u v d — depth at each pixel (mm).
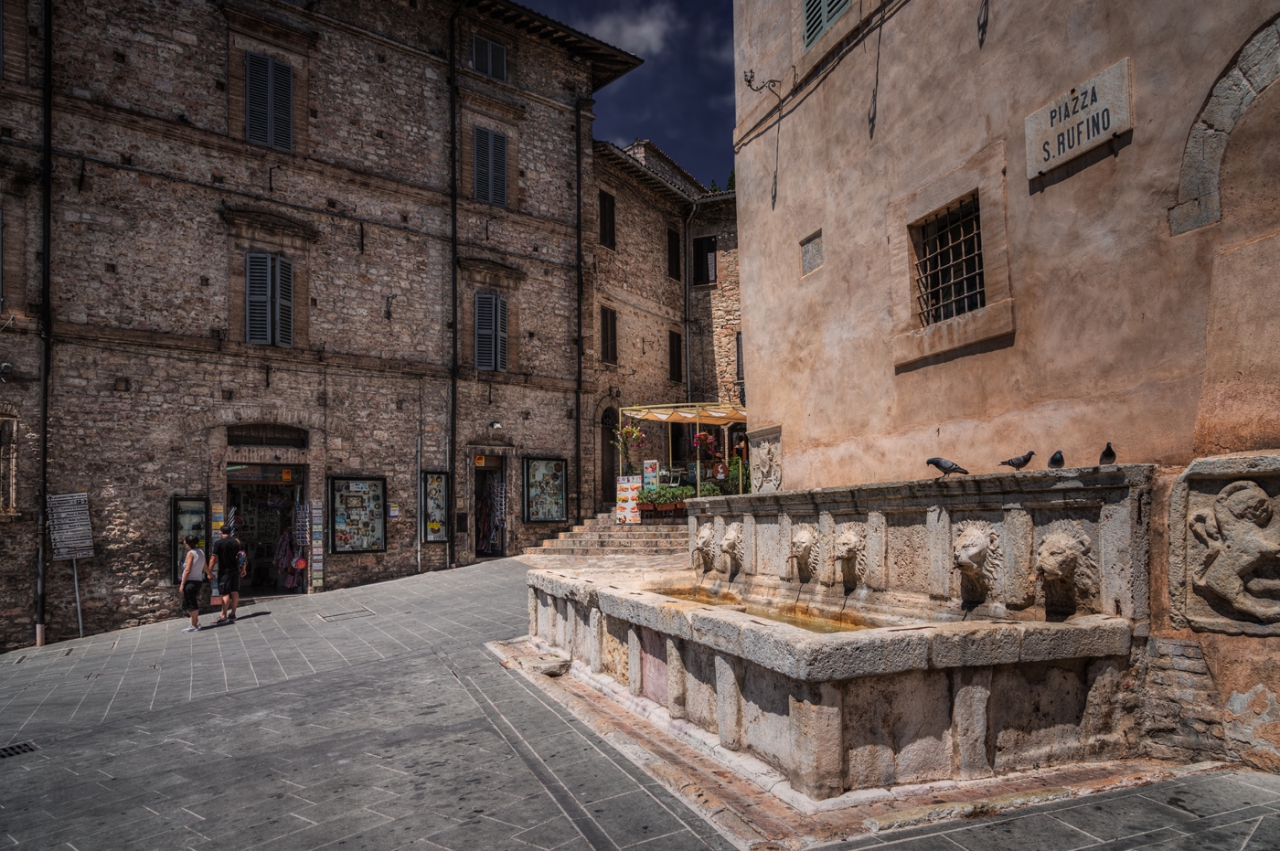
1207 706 4254
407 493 17266
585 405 20672
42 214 13258
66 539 13094
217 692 8055
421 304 17812
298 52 16391
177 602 14172
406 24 18031
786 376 9016
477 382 18625
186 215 14789
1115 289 5125
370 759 5160
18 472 12812
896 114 7242
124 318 14016
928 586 5840
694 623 4770
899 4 7215
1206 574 4277
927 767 3996
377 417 16969
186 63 14992
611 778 4426
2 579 12570
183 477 14445
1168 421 4723
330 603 14414
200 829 4184
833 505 6895
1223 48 4527
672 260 25203
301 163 16188
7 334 12859
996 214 6062
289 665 9320
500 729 5609
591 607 6680
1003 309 5945
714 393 25000
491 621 11000
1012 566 5102
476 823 3949
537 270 19953
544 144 20375
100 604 13461
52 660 11289
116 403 13852
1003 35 6059
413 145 17953
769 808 3740
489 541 19125
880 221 7449
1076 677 4426
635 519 18969
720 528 8883
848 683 3846
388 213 17453
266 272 15492
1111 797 3764
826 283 8281
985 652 4066
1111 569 4613
